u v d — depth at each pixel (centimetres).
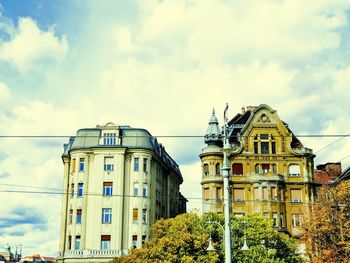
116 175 6844
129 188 6888
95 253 6525
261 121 7131
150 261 4797
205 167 7081
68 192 7419
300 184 6894
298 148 7081
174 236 4978
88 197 6862
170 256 4759
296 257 5503
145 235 6738
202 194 6962
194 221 5284
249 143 7038
